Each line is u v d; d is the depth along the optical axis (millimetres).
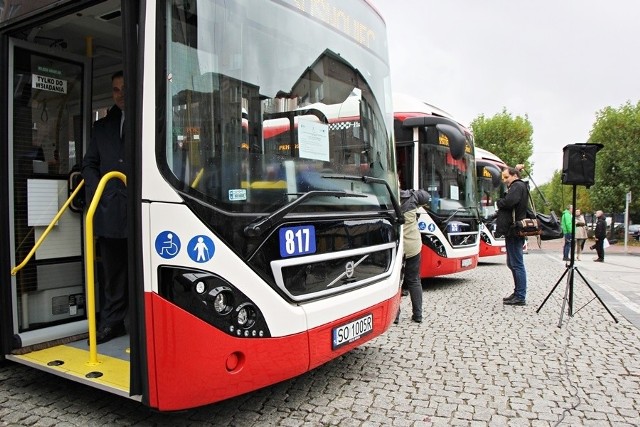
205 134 2928
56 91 4250
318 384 4191
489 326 6145
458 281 10125
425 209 8406
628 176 27734
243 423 3441
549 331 5918
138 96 2820
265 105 3293
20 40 3986
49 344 3955
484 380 4320
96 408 3598
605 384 4258
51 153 4215
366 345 5305
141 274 2818
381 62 4723
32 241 4047
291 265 3182
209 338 2799
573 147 6469
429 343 5391
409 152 8438
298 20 3670
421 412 3672
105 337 4023
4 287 3838
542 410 3730
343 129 3969
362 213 3891
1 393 3838
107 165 3959
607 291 9086
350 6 4293
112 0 3732
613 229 30500
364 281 3863
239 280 2918
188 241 2756
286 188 3281
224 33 3105
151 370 2803
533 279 10750
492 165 13406
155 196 2760
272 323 3059
